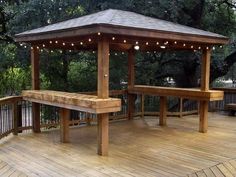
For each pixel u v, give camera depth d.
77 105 5.00
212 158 4.82
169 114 8.66
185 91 6.81
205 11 11.23
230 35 11.91
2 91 12.31
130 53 7.93
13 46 10.53
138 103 9.57
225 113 9.55
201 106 6.70
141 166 4.42
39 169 4.29
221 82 17.47
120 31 4.58
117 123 7.71
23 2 9.55
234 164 4.58
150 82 11.75
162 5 9.19
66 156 4.90
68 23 5.82
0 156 4.89
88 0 8.83
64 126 5.75
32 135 6.38
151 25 5.38
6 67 10.68
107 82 4.86
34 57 6.57
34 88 6.62
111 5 8.67
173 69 11.92
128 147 5.45
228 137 6.28
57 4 8.63
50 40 5.90
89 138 6.12
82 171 4.20
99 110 4.64
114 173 4.12
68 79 11.05
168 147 5.46
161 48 7.36
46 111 7.95
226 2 11.30
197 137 6.26
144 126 7.38
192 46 6.49
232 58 11.80
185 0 10.20
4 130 6.00
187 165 4.47
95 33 4.52
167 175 4.05
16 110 6.39
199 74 11.71
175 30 5.58
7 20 10.52
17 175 4.06
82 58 10.41
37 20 8.77
